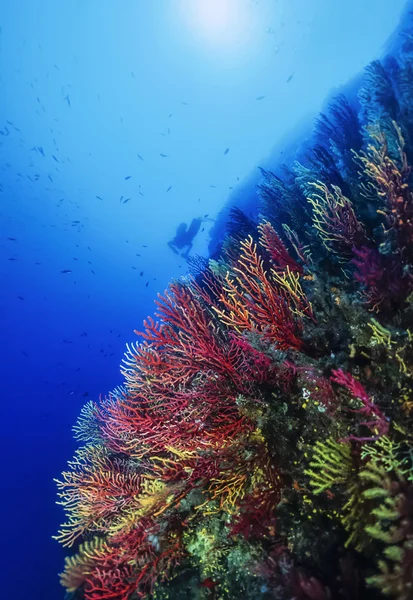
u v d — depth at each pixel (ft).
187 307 11.12
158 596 10.48
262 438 9.84
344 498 7.91
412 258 9.22
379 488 6.65
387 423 7.24
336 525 8.05
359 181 17.10
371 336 8.91
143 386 11.58
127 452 15.17
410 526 6.17
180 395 10.57
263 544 9.04
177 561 10.48
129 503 12.87
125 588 10.23
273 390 10.23
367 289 9.49
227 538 10.16
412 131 16.78
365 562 7.04
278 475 9.41
